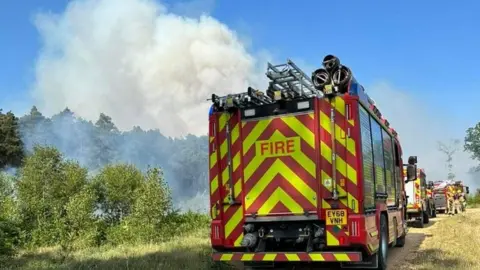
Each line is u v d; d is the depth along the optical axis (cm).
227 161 923
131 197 1784
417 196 2138
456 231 1731
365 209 843
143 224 1599
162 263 1030
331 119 851
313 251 857
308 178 861
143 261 1057
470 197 4966
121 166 1866
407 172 1586
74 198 1609
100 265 1025
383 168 1083
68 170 1762
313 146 862
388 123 1220
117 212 1825
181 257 1103
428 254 1169
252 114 912
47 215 1631
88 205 1591
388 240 1072
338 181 838
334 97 853
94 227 1564
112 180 1803
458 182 3516
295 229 880
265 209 886
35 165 1723
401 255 1222
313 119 866
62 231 1497
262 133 902
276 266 1030
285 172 878
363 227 818
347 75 850
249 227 896
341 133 843
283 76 850
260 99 901
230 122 928
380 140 1070
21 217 1546
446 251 1209
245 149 912
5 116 4469
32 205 1603
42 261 1119
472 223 2062
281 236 886
